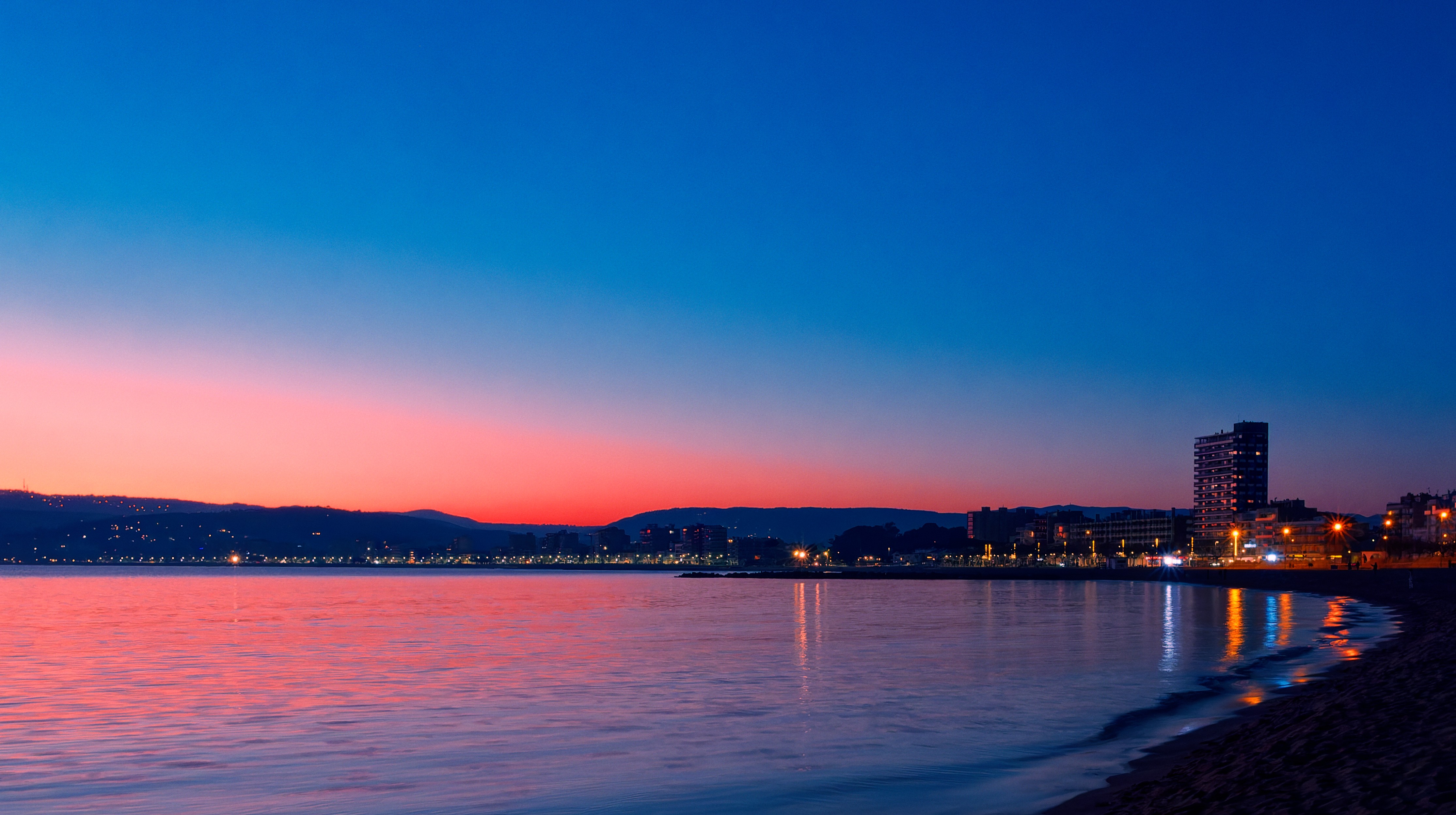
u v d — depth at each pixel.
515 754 24.78
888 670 42.50
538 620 84.38
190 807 20.03
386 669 44.22
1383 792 14.23
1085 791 19.55
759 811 19.06
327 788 21.38
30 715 31.58
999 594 156.25
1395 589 116.38
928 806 19.08
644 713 31.03
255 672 43.50
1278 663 42.28
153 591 186.50
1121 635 61.62
